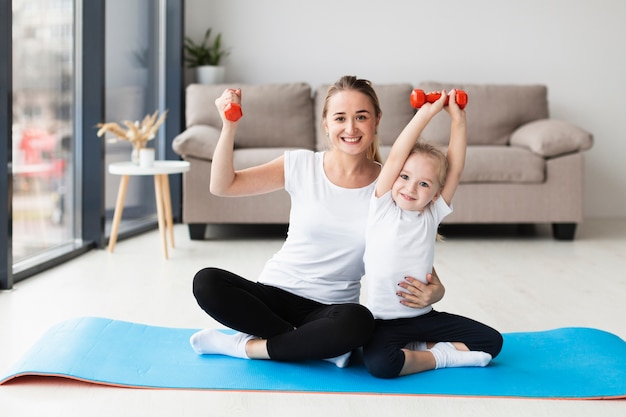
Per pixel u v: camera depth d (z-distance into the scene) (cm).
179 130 505
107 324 237
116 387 192
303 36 532
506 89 496
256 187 214
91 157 387
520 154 430
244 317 204
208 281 202
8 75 289
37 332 244
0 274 298
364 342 199
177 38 500
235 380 197
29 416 175
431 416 178
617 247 418
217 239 436
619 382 197
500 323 264
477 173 426
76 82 381
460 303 292
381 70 534
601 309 285
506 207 431
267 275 217
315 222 210
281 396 188
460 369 208
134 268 347
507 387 195
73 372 196
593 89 536
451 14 532
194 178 425
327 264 212
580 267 363
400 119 491
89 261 362
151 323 256
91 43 379
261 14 530
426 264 205
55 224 366
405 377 202
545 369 208
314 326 201
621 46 534
